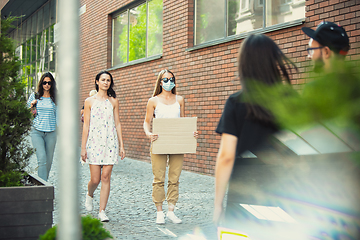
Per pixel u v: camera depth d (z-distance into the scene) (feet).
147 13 35.17
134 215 15.98
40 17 64.95
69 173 3.70
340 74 3.92
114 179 24.85
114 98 16.26
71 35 3.70
